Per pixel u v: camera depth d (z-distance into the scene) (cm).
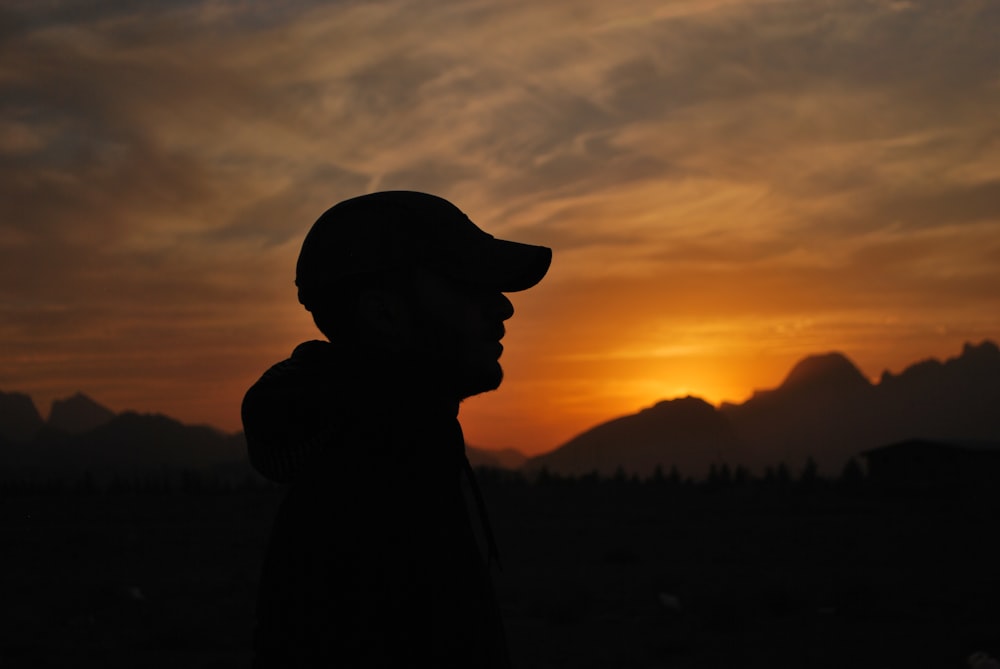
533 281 140
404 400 133
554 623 1911
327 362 135
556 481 9938
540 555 3588
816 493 8400
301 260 144
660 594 2258
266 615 133
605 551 3675
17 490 9675
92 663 1516
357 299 138
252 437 132
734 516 6141
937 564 3125
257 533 5038
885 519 5694
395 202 140
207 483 11175
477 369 138
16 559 3700
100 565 3450
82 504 8325
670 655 1562
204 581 2830
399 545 128
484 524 139
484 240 140
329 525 129
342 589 127
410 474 131
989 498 7231
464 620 129
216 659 1531
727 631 1795
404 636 126
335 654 126
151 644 1647
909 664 1459
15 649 1623
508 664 137
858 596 2091
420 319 136
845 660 1499
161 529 5466
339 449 132
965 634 1656
